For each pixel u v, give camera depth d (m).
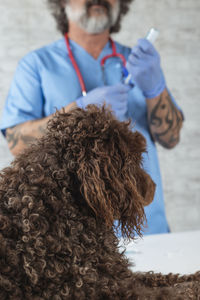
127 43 2.92
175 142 1.83
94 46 1.80
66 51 1.79
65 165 0.67
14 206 0.61
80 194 0.67
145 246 1.16
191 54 3.01
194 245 1.16
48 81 1.72
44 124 1.58
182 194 3.05
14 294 0.56
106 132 0.71
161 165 3.02
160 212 1.68
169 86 3.00
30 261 0.58
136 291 0.62
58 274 0.59
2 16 2.79
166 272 0.92
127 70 1.74
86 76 1.77
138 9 2.92
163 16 2.95
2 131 1.76
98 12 1.70
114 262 0.68
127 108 1.71
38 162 0.67
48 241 0.60
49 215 0.62
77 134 0.68
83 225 0.67
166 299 0.62
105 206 0.64
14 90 1.76
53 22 2.83
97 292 0.61
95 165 0.65
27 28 2.81
